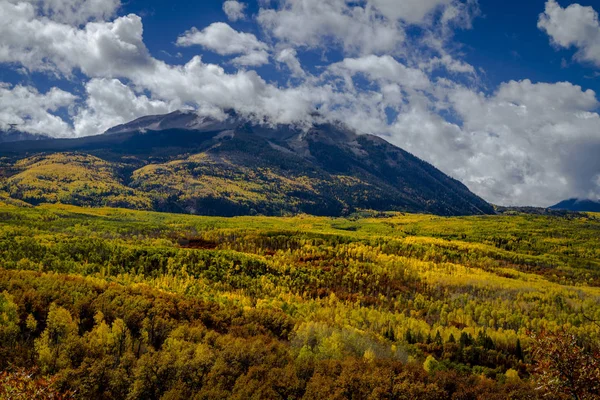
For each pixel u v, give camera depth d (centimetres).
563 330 2794
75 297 10862
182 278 16362
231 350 9556
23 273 12331
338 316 14425
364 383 9100
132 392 8069
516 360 12438
